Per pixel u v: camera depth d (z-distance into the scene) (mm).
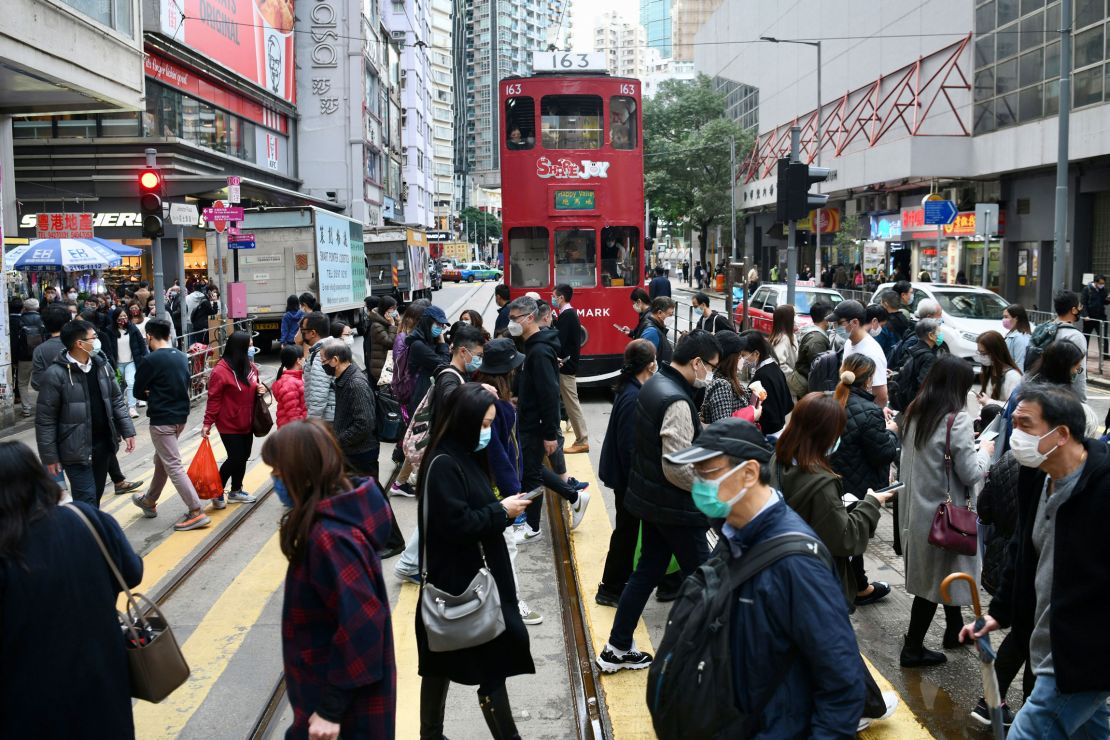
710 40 71000
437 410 4242
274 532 8414
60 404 7254
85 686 3090
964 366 5047
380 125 56375
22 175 29328
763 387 6984
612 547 6266
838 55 44000
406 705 5016
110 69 15117
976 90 31453
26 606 2986
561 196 15227
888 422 6293
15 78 13562
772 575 2734
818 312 9562
